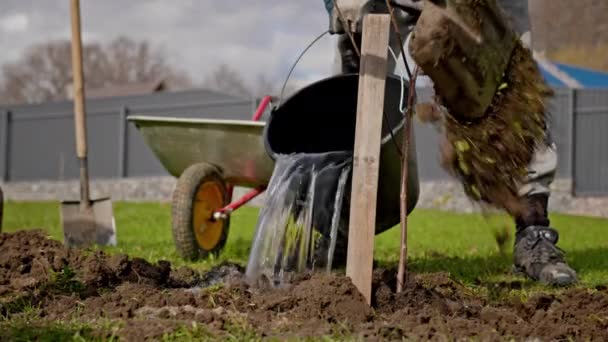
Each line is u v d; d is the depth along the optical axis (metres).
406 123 3.65
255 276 4.07
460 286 4.41
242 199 6.59
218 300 3.77
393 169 4.46
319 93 4.59
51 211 15.28
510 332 3.30
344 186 4.14
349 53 4.94
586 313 3.62
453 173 3.95
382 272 4.04
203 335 3.12
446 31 3.22
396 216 4.93
